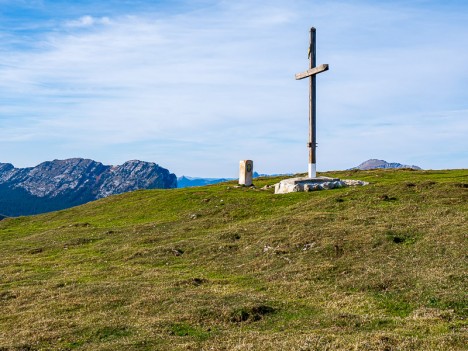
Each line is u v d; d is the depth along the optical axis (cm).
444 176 6178
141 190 7812
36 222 6488
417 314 2080
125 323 2197
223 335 1986
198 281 2956
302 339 1808
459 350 1581
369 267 2862
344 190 5356
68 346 1953
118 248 4172
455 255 2853
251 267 3250
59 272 3488
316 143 5725
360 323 2003
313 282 2759
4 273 3569
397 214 4003
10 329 2272
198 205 5716
